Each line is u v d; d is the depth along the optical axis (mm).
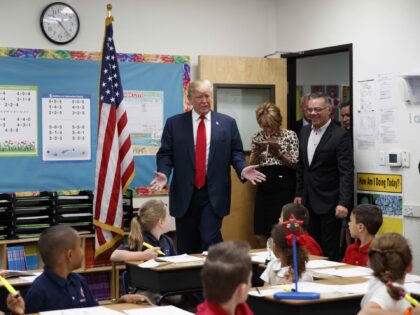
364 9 5625
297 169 5676
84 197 5539
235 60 6309
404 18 5262
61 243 2766
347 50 5871
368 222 3805
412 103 5188
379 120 5488
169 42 6188
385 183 5430
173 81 6156
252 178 4855
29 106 5602
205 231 4934
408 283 3115
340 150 5344
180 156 5004
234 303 2053
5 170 5527
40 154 5645
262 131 6082
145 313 2490
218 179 4965
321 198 5430
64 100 5715
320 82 7527
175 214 5023
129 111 5980
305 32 6289
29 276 3520
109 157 5199
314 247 4230
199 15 6320
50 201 5418
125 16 5988
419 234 5141
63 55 5707
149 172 6074
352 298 2795
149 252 3859
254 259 3926
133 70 5992
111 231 5215
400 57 5297
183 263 3746
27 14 5602
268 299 2766
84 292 2895
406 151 5242
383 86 5445
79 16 5793
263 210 5961
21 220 5289
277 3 6637
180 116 5102
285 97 6523
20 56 5566
